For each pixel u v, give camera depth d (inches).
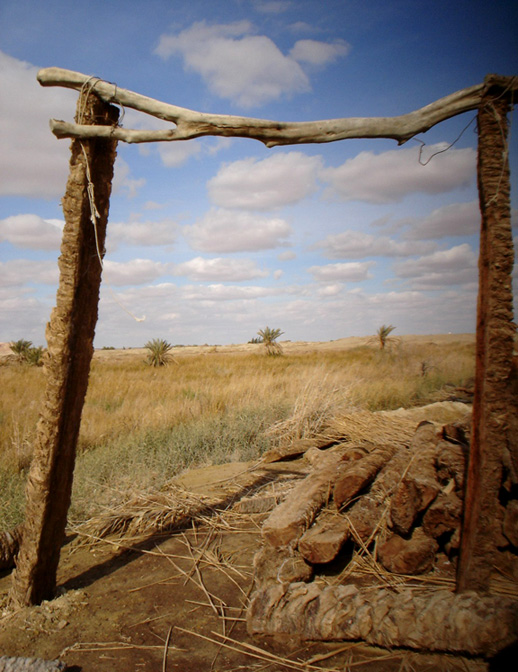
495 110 100.1
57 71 116.5
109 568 148.4
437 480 142.8
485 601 96.6
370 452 205.6
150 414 372.5
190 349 2281.0
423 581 123.5
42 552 123.9
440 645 95.3
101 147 124.6
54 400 120.7
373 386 474.3
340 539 126.9
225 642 107.8
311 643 105.7
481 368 103.3
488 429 101.5
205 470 251.0
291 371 706.8
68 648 106.4
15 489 207.5
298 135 109.7
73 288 120.0
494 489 101.9
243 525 178.5
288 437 301.4
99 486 213.8
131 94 116.3
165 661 101.2
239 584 135.1
